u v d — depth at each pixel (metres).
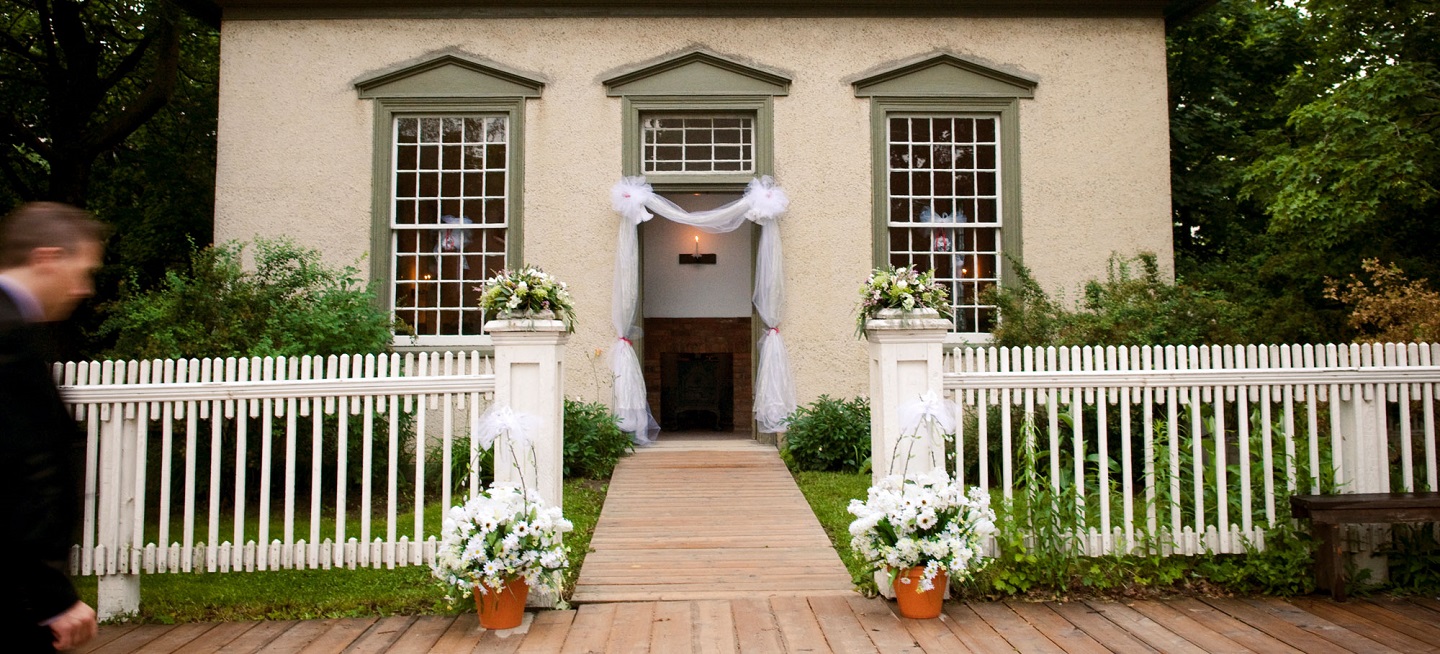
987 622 4.30
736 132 9.59
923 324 4.67
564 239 9.27
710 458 8.48
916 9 9.45
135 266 12.99
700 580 5.04
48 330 2.25
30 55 11.81
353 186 9.23
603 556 5.53
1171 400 4.78
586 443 7.93
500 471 4.66
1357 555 4.84
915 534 4.36
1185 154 14.92
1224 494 4.79
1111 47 9.50
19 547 1.98
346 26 9.32
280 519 6.95
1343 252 10.68
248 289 7.32
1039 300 8.51
